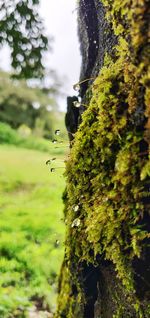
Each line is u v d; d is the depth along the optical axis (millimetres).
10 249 7023
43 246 7320
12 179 13234
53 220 8820
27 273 6355
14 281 5984
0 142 23047
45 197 11375
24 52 4312
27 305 5258
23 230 8172
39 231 8102
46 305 5469
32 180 13430
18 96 28891
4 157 17938
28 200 11047
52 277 6355
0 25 4004
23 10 3865
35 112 29359
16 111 28906
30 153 20469
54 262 6750
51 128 29766
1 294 5363
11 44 4191
